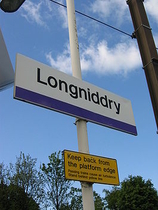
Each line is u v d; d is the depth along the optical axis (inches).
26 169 694.5
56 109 132.8
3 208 630.5
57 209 614.9
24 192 653.3
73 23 186.1
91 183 129.6
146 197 912.3
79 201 636.7
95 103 154.9
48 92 134.7
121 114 166.9
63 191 631.2
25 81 128.1
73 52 174.7
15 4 124.3
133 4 206.7
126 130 162.9
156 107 166.9
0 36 114.0
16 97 120.3
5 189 659.4
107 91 168.6
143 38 189.6
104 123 151.9
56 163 650.2
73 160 125.6
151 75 175.6
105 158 139.4
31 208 633.6
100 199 1069.8
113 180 135.6
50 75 141.1
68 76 150.3
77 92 148.9
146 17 201.5
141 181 955.3
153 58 177.0
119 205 957.8
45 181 646.5
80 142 142.9
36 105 127.3
